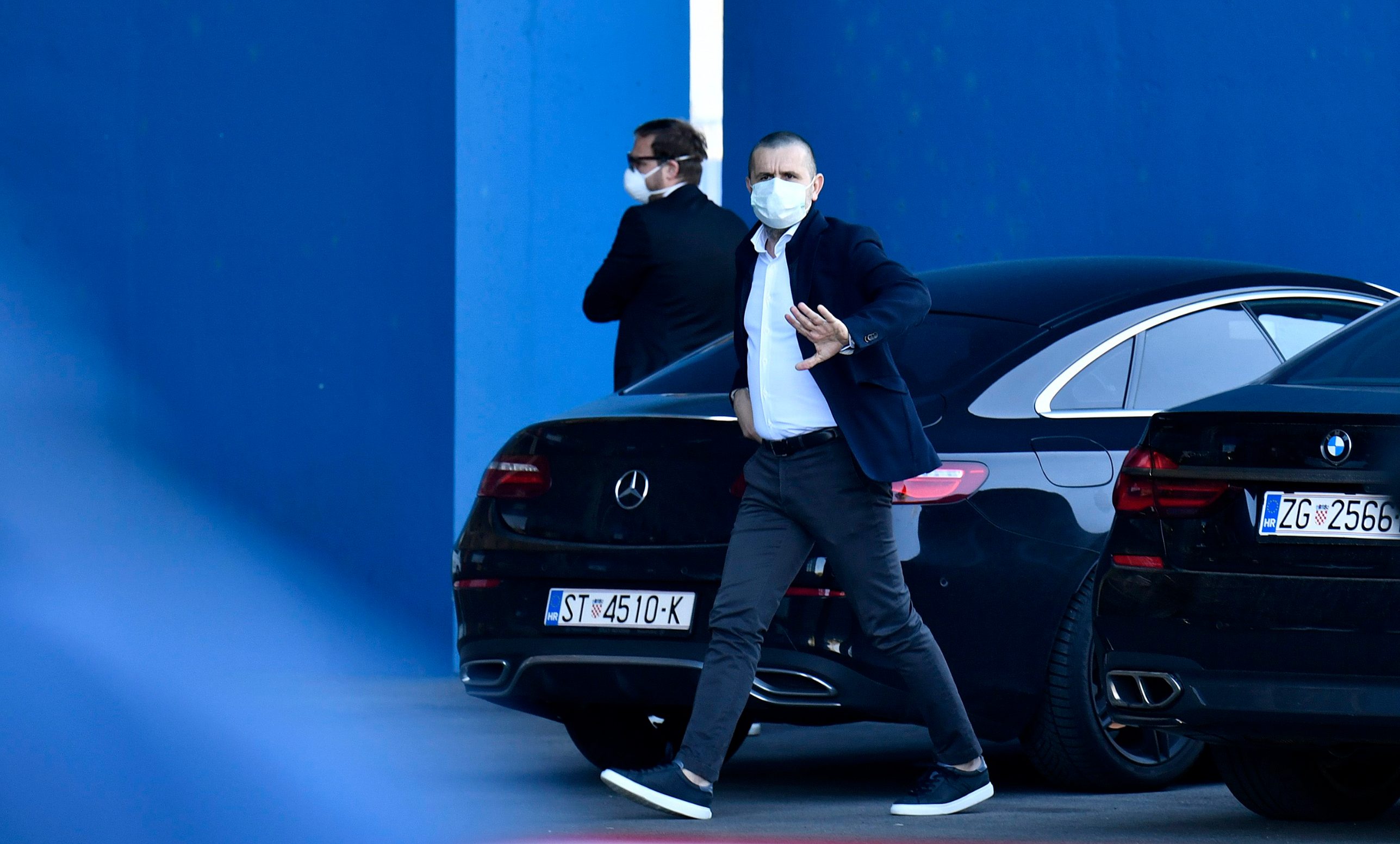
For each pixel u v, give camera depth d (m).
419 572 30.97
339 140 32.47
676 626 17.67
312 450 32.94
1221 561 14.77
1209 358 19.81
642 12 33.03
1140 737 18.78
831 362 16.72
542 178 31.45
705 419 18.00
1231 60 29.52
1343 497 14.23
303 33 33.12
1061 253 31.33
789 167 17.05
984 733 18.06
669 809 16.78
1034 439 18.25
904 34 33.31
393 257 31.44
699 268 25.38
